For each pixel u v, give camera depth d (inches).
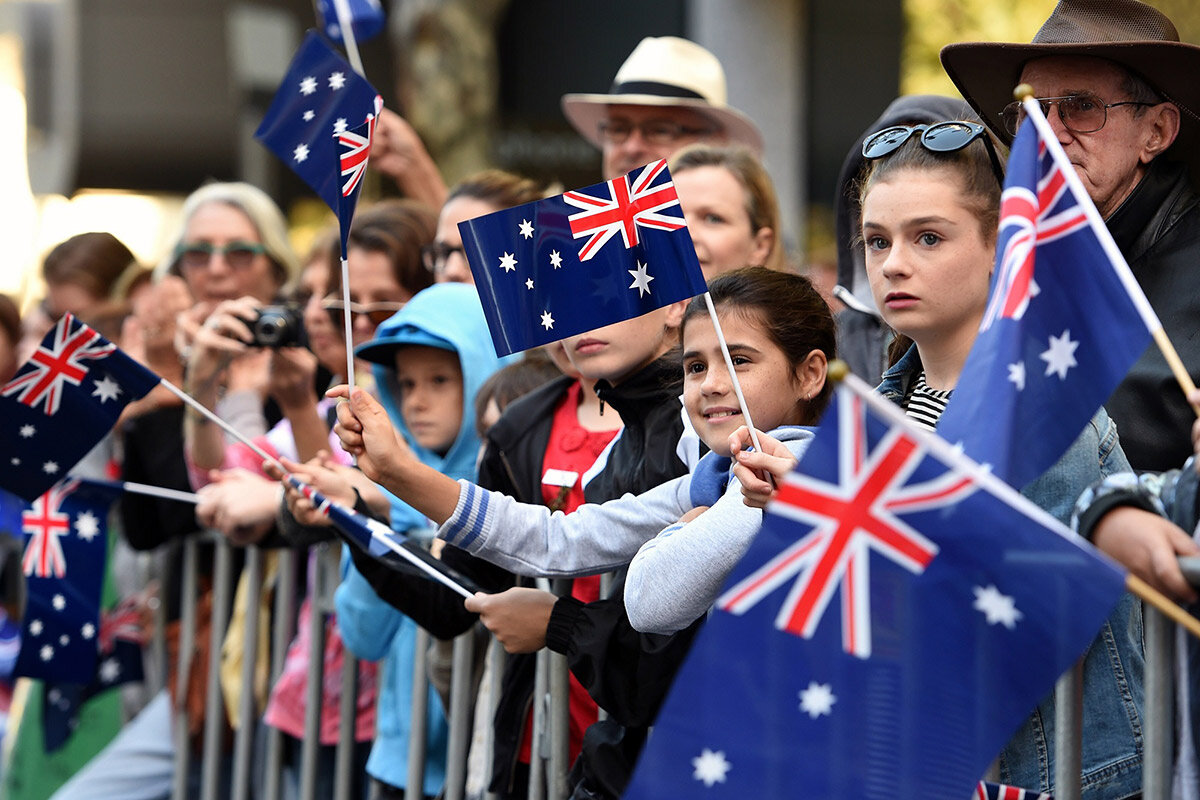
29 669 437.7
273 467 357.4
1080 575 212.8
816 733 211.6
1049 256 244.2
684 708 213.0
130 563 533.3
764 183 428.1
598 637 297.0
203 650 478.0
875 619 213.5
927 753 211.5
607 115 542.9
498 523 308.5
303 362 432.5
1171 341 317.1
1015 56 338.3
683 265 295.6
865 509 215.0
